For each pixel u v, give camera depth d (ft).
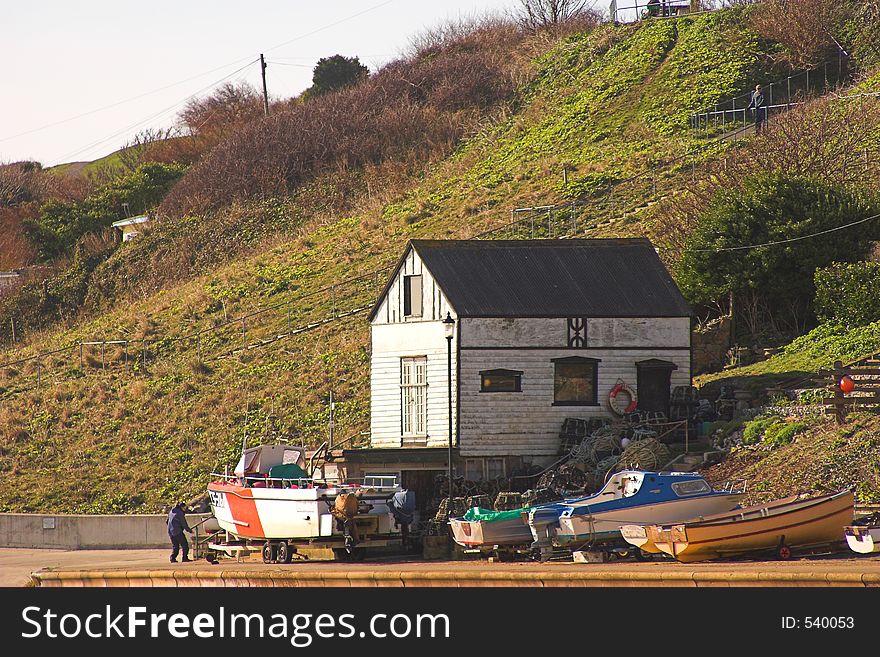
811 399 464.24
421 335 530.27
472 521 376.68
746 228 597.52
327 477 497.05
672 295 536.42
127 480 624.18
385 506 406.62
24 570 465.47
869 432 406.41
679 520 366.43
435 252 540.93
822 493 345.51
